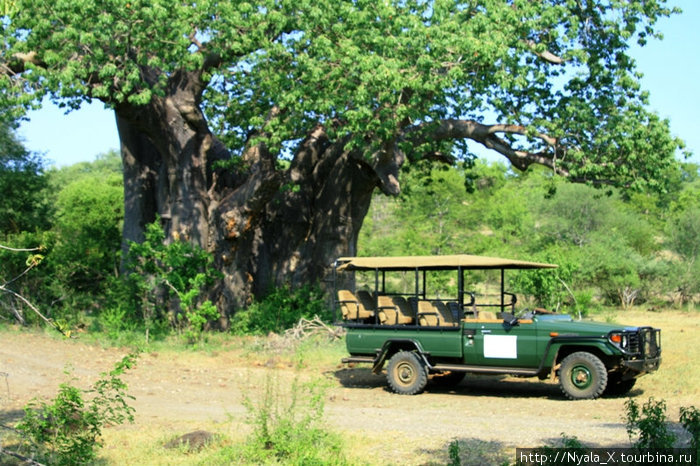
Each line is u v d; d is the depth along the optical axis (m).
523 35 21.28
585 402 12.00
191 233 24.20
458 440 8.99
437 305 14.02
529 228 43.84
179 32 19.73
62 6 18.59
